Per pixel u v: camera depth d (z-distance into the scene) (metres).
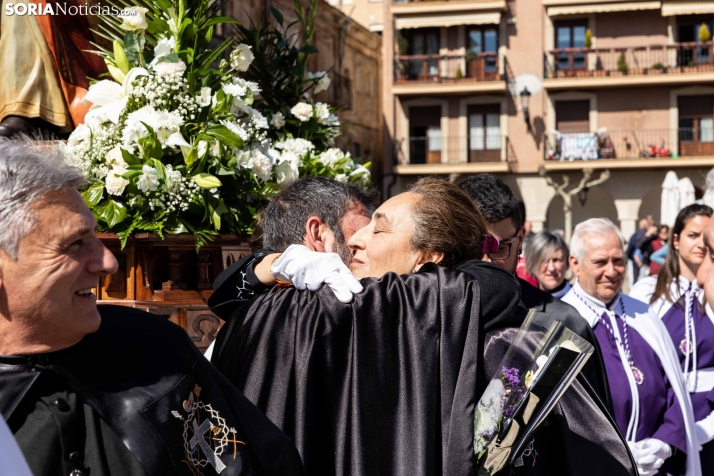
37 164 1.34
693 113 24.02
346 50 22.45
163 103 2.66
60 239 1.35
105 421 1.41
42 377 1.40
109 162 2.57
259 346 1.86
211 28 2.92
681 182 17.17
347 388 1.80
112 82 2.71
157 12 2.86
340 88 21.31
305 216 2.24
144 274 2.61
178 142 2.61
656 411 3.32
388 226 2.06
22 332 1.38
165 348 1.53
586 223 3.59
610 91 24.20
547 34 24.44
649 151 23.94
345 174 3.33
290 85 3.43
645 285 4.42
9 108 2.93
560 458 1.98
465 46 24.70
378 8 26.02
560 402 1.99
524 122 24.39
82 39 3.16
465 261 2.03
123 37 2.98
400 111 24.88
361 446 1.74
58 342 1.41
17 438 1.36
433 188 2.11
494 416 1.79
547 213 25.77
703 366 3.77
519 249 2.69
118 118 2.63
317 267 1.91
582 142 24.05
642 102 24.09
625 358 3.35
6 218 1.31
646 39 24.19
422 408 1.76
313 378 1.80
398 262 2.04
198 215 2.67
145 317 1.58
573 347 1.80
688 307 3.83
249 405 1.63
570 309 2.67
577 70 24.17
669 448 3.23
